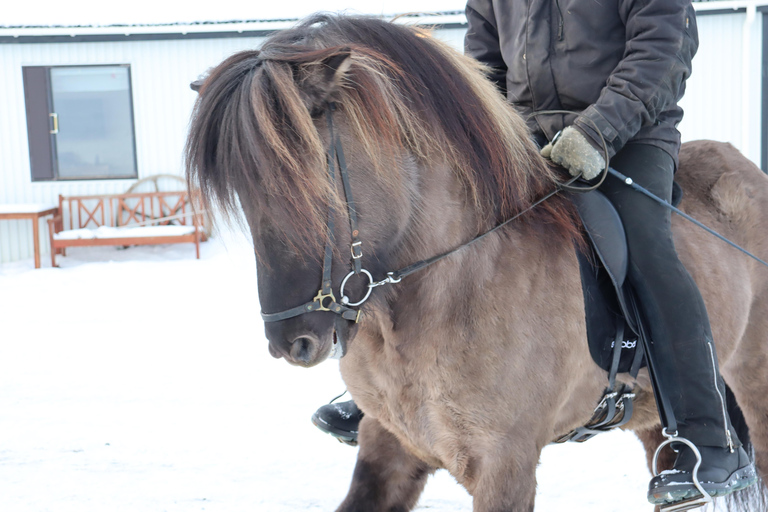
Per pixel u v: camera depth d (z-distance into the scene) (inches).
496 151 69.9
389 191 61.9
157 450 142.6
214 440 148.2
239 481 128.4
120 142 439.2
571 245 73.9
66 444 145.3
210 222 59.9
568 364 71.9
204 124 58.1
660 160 78.7
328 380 191.6
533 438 69.9
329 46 63.4
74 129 434.9
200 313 277.1
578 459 137.7
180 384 187.2
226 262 395.2
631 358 77.6
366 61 61.9
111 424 157.4
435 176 67.1
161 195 427.8
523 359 68.7
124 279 354.3
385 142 60.9
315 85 57.6
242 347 225.9
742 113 413.1
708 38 410.9
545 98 83.6
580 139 72.6
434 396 68.4
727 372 93.6
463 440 68.9
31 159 432.8
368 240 61.2
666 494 72.4
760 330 90.1
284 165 55.0
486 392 67.5
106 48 428.8
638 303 76.2
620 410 81.1
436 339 67.9
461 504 120.3
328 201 57.6
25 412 165.2
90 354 218.1
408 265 66.1
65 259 416.5
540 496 121.3
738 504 98.2
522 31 83.3
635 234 75.3
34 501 119.6
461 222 68.9
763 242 89.0
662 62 73.4
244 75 58.7
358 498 77.9
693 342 73.5
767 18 404.2
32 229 425.7
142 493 123.0
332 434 94.5
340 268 59.7
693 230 84.9
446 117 66.9
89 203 432.5
